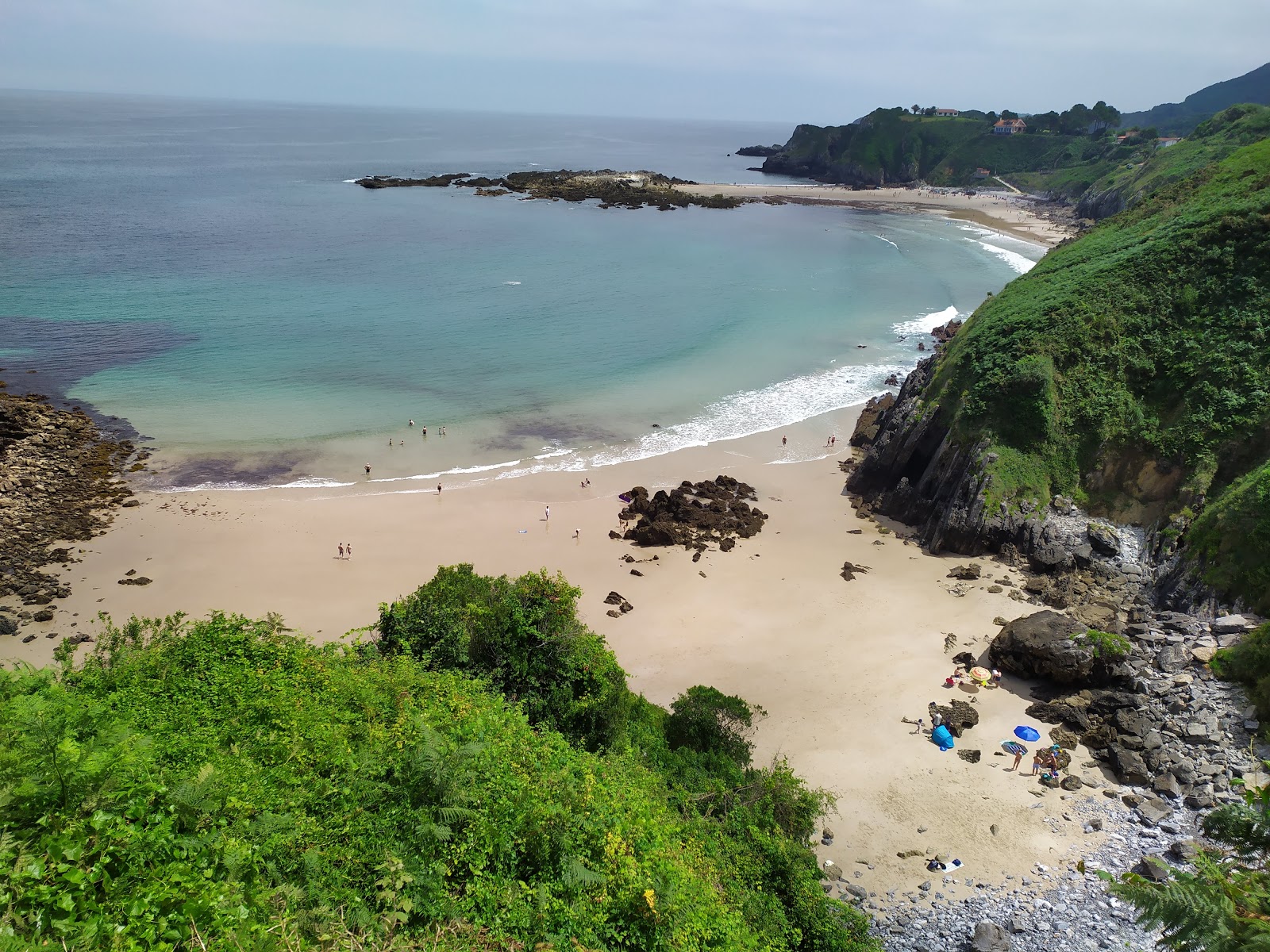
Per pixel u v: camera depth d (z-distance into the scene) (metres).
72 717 16.59
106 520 55.03
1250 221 64.69
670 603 48.66
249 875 13.71
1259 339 57.28
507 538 55.38
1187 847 30.16
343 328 96.31
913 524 60.03
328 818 16.52
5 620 43.25
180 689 22.75
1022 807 33.62
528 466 66.69
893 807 33.56
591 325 102.69
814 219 194.00
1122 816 32.94
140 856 12.42
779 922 22.19
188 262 121.38
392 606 31.72
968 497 56.34
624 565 52.78
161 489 59.84
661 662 43.03
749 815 26.73
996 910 28.59
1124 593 48.62
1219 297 61.97
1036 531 53.81
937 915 28.39
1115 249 75.44
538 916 15.55
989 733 38.06
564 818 18.11
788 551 55.34
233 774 17.20
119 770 14.13
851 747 36.97
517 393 81.44
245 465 64.31
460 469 65.75
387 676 24.12
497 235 154.75
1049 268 79.06
